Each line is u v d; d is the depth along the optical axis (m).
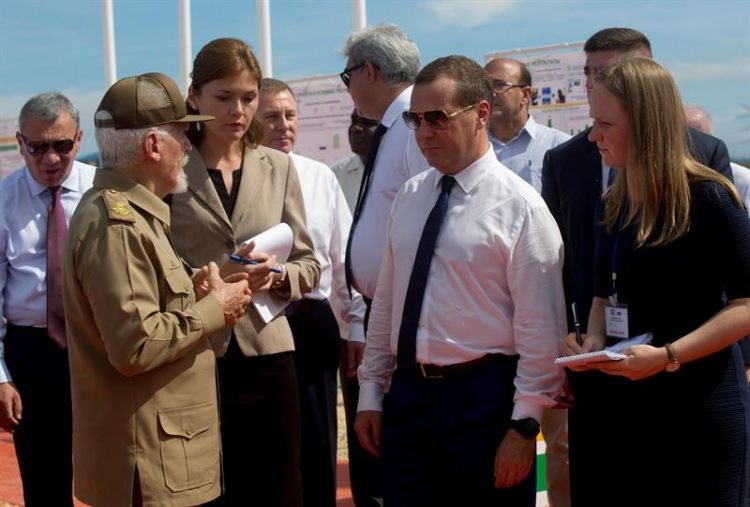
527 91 5.78
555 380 3.34
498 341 3.42
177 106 3.32
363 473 5.02
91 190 3.25
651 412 3.07
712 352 2.95
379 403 3.79
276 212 4.02
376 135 4.31
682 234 2.97
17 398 4.44
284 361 4.02
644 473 3.11
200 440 3.27
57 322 4.53
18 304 4.55
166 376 3.20
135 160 3.24
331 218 4.76
